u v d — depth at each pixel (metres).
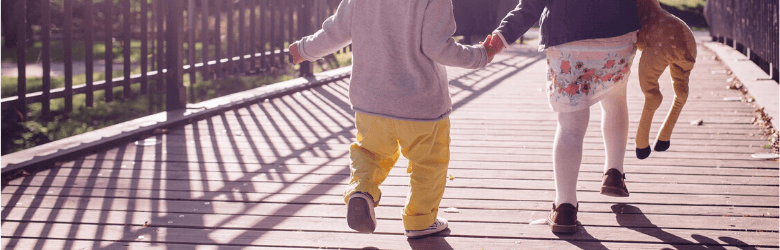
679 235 3.02
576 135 2.99
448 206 3.47
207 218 3.31
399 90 2.54
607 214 3.31
